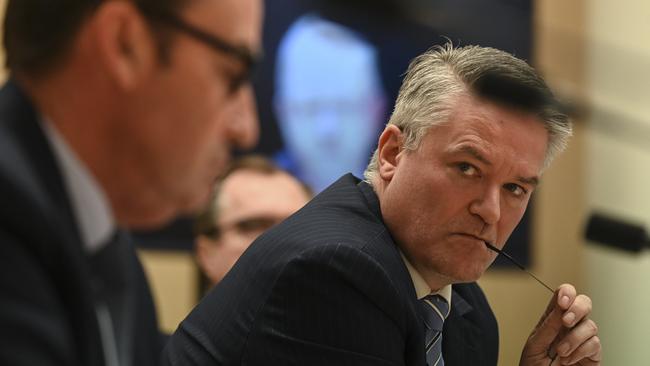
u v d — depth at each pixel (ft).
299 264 7.79
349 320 7.74
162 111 4.57
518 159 8.03
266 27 20.45
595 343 9.47
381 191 8.68
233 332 8.00
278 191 14.23
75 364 4.75
